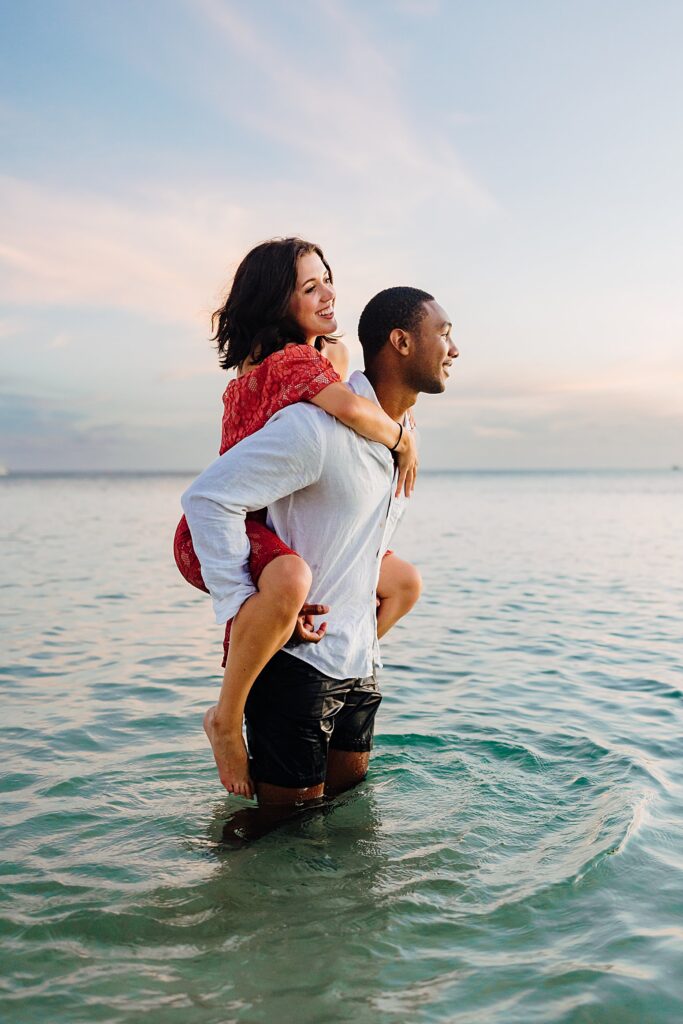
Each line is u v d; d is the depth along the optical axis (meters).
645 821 3.16
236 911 2.52
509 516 37.38
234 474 2.67
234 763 2.94
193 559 2.92
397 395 2.99
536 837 3.05
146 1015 2.01
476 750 4.18
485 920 2.46
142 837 3.08
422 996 2.08
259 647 2.70
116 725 4.80
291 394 2.74
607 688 5.89
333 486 2.79
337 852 2.91
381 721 4.86
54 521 33.12
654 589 12.39
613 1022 1.97
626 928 2.39
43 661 6.95
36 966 2.22
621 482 183.25
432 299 2.97
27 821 3.25
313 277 2.96
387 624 3.38
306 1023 1.97
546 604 10.73
